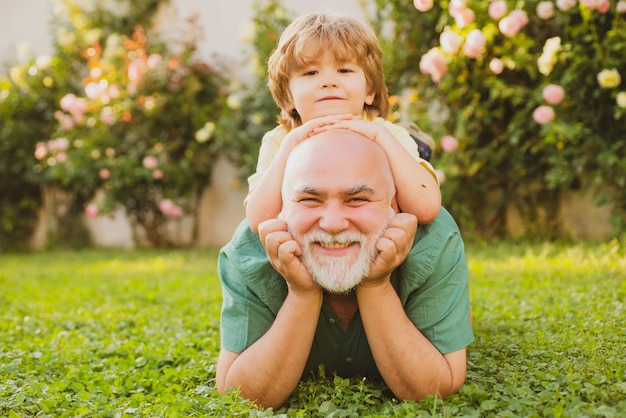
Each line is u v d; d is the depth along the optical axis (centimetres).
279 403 230
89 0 890
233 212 822
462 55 599
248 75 805
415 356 219
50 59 894
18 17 962
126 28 870
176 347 319
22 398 234
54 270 658
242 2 806
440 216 235
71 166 814
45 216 942
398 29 658
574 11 564
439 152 636
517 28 547
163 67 816
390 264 206
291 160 210
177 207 802
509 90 581
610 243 542
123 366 289
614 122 571
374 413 221
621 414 196
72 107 792
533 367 255
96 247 902
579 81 570
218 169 826
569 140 582
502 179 648
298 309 216
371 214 203
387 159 215
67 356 308
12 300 482
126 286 525
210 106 808
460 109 633
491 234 656
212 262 667
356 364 248
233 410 215
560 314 334
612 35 534
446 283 229
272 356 221
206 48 825
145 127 819
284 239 205
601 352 259
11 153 915
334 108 239
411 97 636
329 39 238
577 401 208
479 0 585
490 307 370
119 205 852
